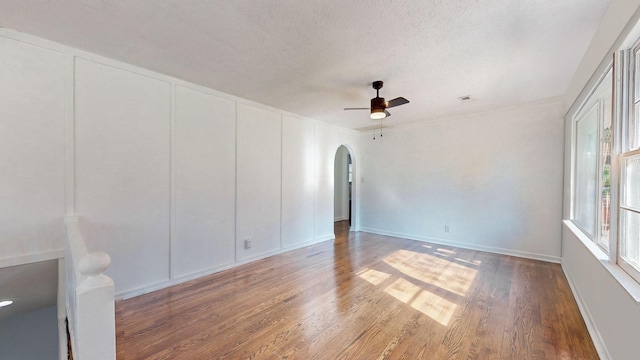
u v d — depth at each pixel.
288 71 2.92
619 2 1.67
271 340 2.10
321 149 5.34
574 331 2.21
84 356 1.00
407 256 4.34
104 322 1.04
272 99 3.91
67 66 2.43
